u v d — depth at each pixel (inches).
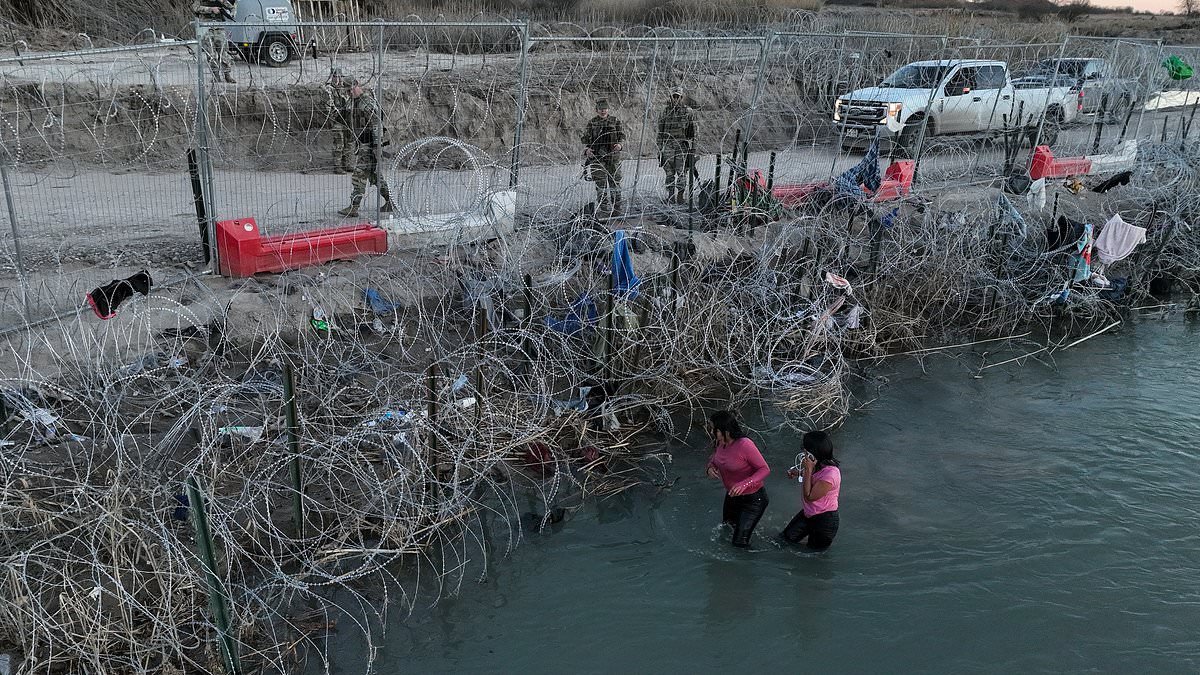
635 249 453.1
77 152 579.8
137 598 231.3
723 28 993.5
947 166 691.4
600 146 502.6
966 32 1113.4
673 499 323.9
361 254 444.5
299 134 649.6
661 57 784.9
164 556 229.9
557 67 778.2
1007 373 449.1
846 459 357.4
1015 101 782.5
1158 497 337.1
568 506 314.7
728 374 407.8
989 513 322.3
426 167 618.2
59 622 217.8
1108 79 761.6
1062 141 792.3
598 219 462.6
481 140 695.7
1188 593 281.4
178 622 222.1
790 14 1077.8
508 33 856.3
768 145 746.8
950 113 750.5
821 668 247.3
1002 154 749.3
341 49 829.2
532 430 328.2
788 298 431.2
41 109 571.8
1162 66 775.1
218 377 311.9
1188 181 586.9
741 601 272.1
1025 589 281.3
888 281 486.3
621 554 291.3
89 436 291.6
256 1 713.0
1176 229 559.8
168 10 875.4
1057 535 310.7
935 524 314.3
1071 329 513.3
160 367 331.9
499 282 392.5
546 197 493.4
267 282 411.2
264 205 526.9
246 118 638.5
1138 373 455.8
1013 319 511.5
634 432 365.1
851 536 305.7
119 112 590.6
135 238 459.2
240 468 259.8
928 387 428.5
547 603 266.8
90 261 419.5
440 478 297.7
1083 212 596.4
